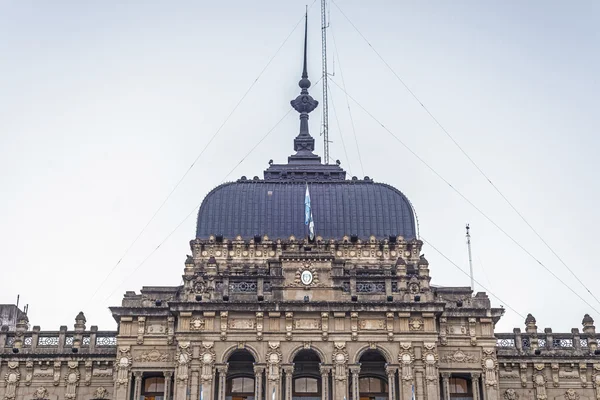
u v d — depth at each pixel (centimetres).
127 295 7325
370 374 7244
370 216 8212
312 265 7175
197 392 6781
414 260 7994
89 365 7575
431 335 6956
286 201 8288
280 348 6900
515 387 7706
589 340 7844
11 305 8888
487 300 7312
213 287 7088
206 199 8338
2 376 7556
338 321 6988
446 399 7019
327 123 9981
